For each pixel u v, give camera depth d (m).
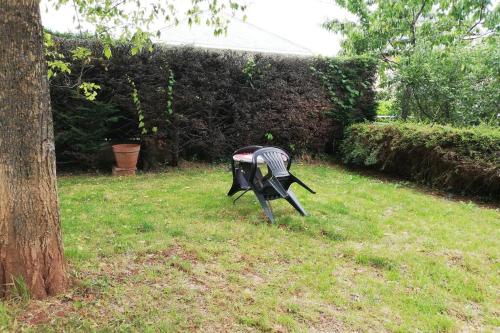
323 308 3.02
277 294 3.18
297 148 9.79
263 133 9.16
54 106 7.34
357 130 9.12
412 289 3.42
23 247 2.68
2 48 2.45
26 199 2.66
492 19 10.78
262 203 5.06
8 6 2.42
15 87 2.51
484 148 6.59
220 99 8.73
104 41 5.43
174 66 8.12
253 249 4.07
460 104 9.29
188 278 3.34
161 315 2.75
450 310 3.12
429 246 4.38
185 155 9.00
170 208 5.38
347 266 3.82
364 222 5.11
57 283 2.86
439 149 7.10
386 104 11.59
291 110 9.28
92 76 7.50
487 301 3.30
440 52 9.70
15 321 2.52
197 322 2.71
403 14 11.14
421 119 10.09
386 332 2.77
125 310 2.77
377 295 3.26
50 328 2.49
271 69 9.05
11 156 2.58
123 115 8.05
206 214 5.14
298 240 4.38
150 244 3.98
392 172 8.48
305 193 6.48
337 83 9.79
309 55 10.56
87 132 7.62
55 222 2.84
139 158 8.40
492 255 4.21
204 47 9.90
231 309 2.90
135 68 7.71
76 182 6.96
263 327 2.71
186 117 8.35
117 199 5.81
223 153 9.12
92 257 3.58
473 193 6.84
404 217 5.43
